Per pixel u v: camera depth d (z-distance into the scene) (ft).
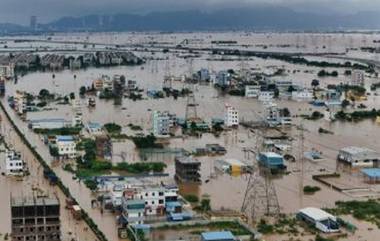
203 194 603.26
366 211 548.31
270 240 471.21
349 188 630.74
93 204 563.07
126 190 547.90
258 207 552.82
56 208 413.80
